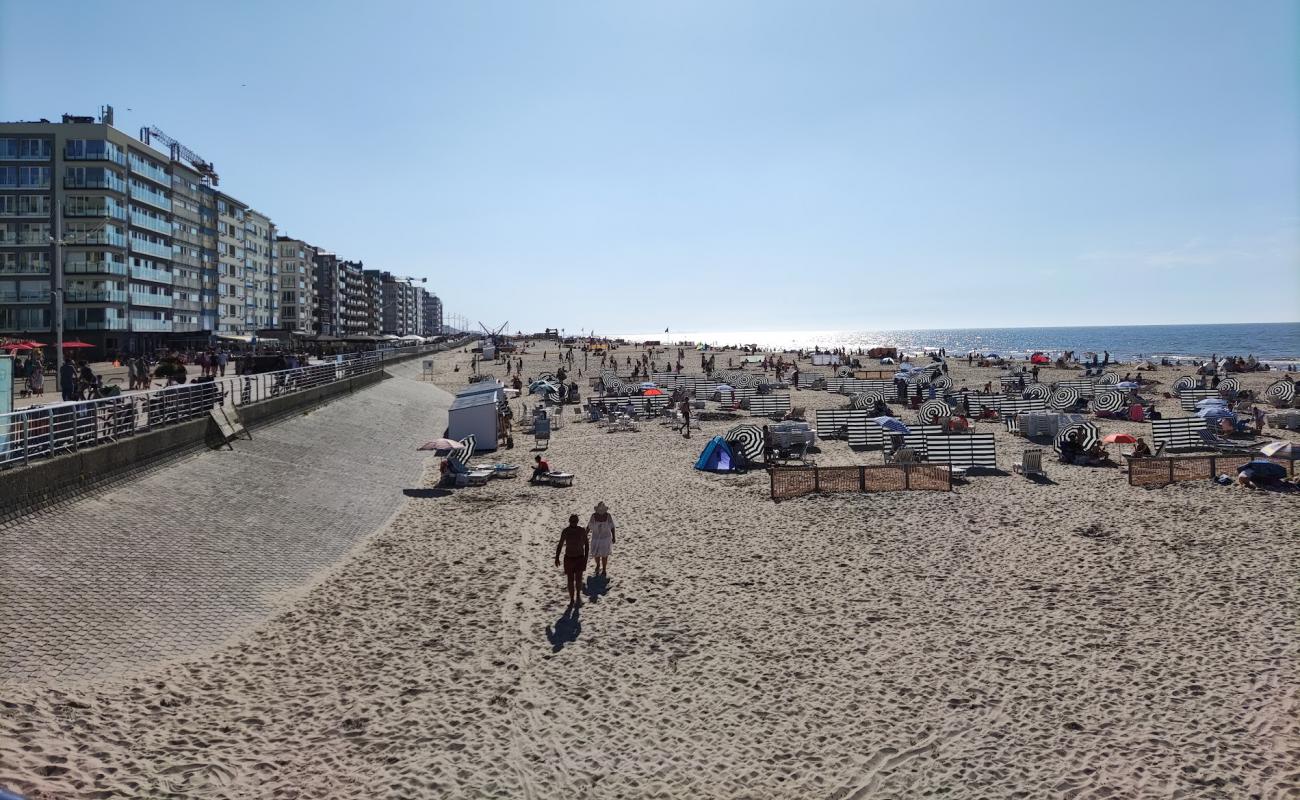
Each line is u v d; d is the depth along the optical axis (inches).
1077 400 1763.0
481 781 376.8
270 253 4793.3
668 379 2369.6
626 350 5137.8
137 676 463.5
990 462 1093.1
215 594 593.3
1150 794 361.1
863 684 476.7
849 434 1334.9
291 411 1254.3
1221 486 949.8
